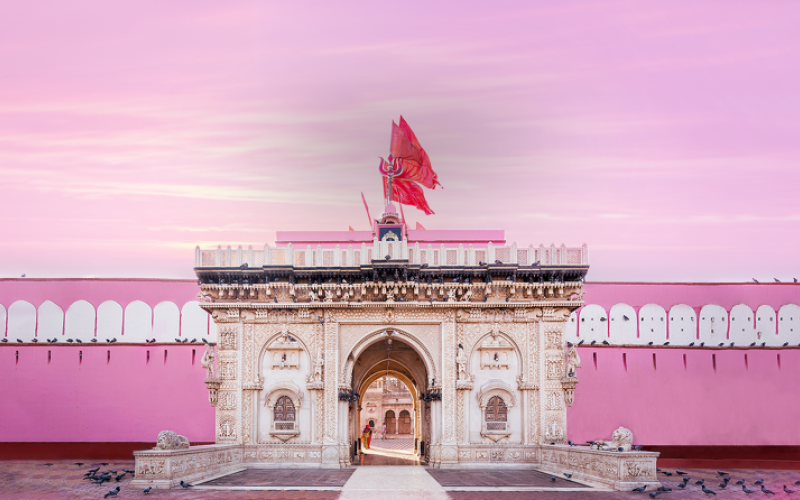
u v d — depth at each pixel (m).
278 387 29.50
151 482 21.22
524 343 29.84
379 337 30.06
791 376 33.97
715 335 34.75
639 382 34.56
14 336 34.53
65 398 34.22
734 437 33.72
